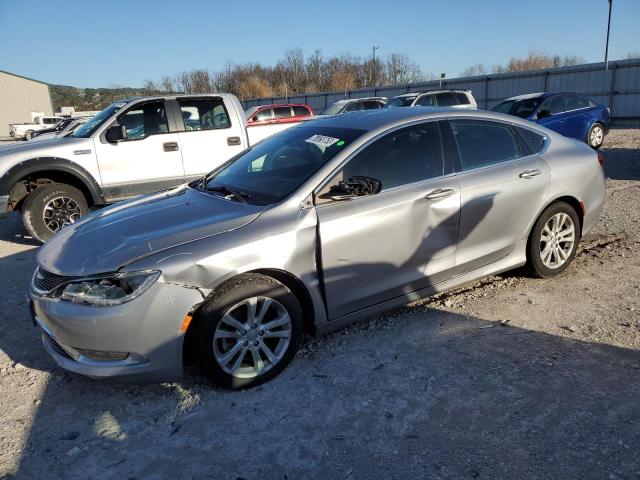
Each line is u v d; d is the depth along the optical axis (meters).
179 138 7.61
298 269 3.30
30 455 2.71
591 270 5.00
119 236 3.25
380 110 4.36
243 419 2.95
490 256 4.26
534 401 2.98
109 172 7.18
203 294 3.01
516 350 3.56
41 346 3.93
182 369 3.06
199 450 2.71
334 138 3.85
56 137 7.62
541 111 13.53
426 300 4.43
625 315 4.01
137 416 3.01
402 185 3.75
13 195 6.84
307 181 3.48
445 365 3.41
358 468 2.53
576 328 3.84
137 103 7.39
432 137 3.99
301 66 63.19
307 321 3.54
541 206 4.43
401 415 2.92
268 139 4.59
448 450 2.62
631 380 3.15
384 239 3.61
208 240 3.09
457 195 3.91
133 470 2.59
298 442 2.74
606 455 2.53
